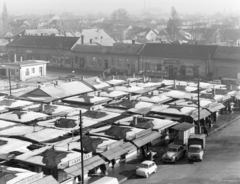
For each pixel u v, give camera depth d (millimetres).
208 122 73375
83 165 45062
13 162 46031
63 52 153125
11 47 166875
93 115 65125
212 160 56125
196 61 123812
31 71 124688
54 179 41656
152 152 57312
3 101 72750
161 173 51188
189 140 57750
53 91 82625
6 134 53938
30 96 80750
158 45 134625
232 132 70625
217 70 120875
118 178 48906
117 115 66625
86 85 90250
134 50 137000
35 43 162250
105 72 138875
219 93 87375
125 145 53688
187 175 50312
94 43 167000
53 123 60031
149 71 133125
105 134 56531
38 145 51219
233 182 47562
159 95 81938
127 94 84438
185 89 90562
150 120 62938
